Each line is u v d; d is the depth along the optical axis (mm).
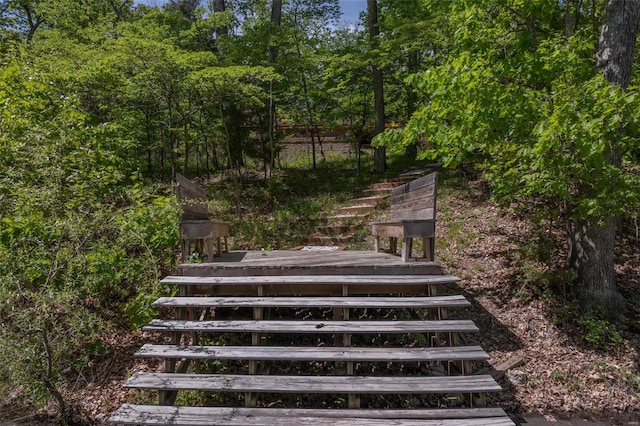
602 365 4090
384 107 12750
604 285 4844
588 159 3932
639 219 6418
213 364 3797
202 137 11484
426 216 4121
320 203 9172
